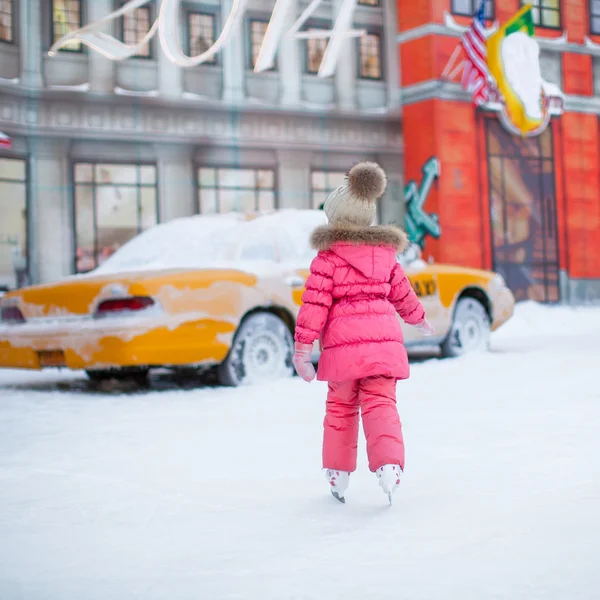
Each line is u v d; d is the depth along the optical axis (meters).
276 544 2.43
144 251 7.45
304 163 17.88
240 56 17.39
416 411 5.01
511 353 8.78
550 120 19.44
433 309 8.22
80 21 16.22
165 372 8.62
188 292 6.39
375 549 2.33
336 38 7.97
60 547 2.46
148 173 16.72
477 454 3.67
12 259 15.66
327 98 18.06
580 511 2.66
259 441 4.21
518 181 18.94
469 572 2.09
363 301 2.99
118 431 4.70
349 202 3.07
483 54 17.25
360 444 4.02
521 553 2.24
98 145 16.34
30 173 15.84
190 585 2.07
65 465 3.76
